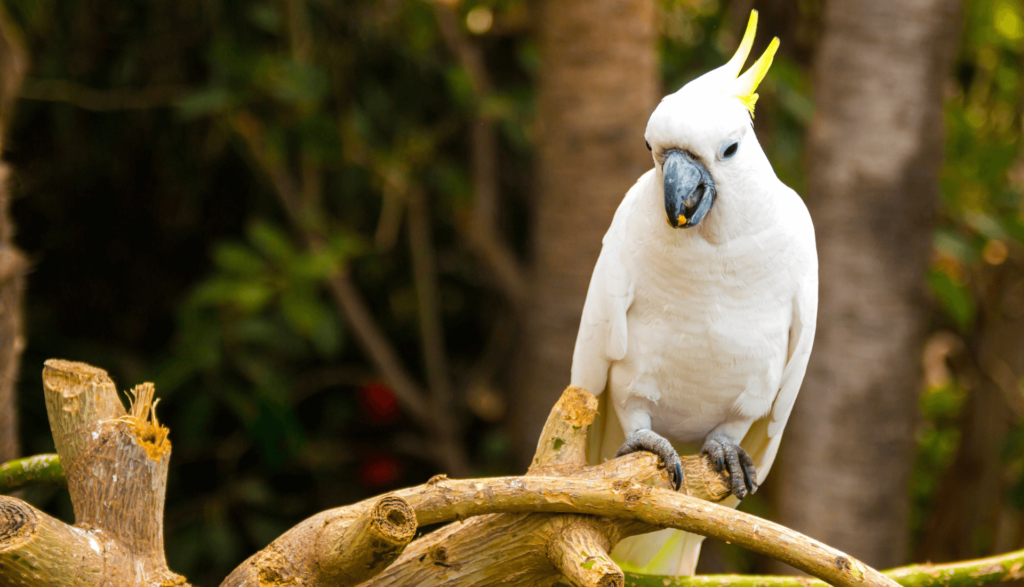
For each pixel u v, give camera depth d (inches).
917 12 200.7
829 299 211.3
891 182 203.8
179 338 271.4
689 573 127.3
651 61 215.0
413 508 77.1
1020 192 290.8
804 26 299.7
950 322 315.6
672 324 107.1
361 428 337.1
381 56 299.0
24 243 306.5
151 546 74.0
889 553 213.8
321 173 307.9
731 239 100.9
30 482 94.0
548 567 82.3
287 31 276.4
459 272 349.7
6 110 160.4
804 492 217.6
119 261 316.2
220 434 313.4
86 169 295.9
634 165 213.0
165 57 277.9
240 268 246.7
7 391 131.8
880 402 208.5
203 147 288.4
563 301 216.1
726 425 115.6
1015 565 94.0
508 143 334.0
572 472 84.1
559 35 212.1
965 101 318.3
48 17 258.4
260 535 286.0
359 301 323.6
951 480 306.2
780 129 285.0
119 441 74.9
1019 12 299.7
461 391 353.4
